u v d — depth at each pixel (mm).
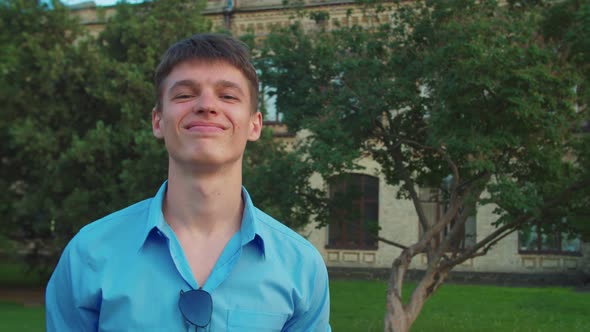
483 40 7293
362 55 8938
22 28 14688
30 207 14242
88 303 1965
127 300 1915
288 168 9156
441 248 9148
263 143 11820
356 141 9164
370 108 8648
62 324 2045
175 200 2084
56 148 13992
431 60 7797
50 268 18453
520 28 7523
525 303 14812
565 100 7746
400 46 8945
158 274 1958
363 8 10055
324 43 8742
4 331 10719
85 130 14602
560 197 8859
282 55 9227
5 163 15648
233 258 2002
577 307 14133
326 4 20188
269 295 2006
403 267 8844
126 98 13820
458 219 9172
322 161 7812
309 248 2201
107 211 13062
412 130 9523
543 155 8172
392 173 10562
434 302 14953
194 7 15156
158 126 2248
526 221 9125
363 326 11492
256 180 9359
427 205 20953
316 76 9297
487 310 13711
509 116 7512
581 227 9148
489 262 20328
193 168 2023
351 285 18594
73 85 13930
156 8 14859
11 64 14125
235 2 22297
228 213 2096
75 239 2068
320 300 2191
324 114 8586
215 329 1908
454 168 8594
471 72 7164
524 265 20094
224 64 2084
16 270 21594
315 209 10203
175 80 2066
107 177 13602
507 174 9383
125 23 14633
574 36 7992
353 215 10250
